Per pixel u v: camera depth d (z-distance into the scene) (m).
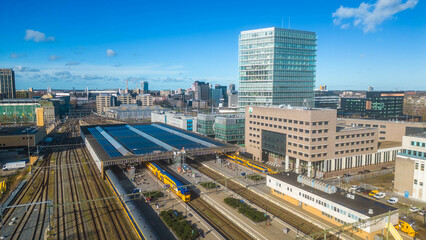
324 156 132.38
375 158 147.25
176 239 75.88
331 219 84.81
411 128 167.38
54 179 127.56
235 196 106.12
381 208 80.12
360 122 189.50
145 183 121.69
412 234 76.94
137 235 77.44
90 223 84.50
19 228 81.25
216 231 80.00
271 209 95.06
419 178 103.00
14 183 122.25
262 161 161.12
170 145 167.50
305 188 95.69
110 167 145.38
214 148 157.62
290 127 139.25
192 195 107.69
